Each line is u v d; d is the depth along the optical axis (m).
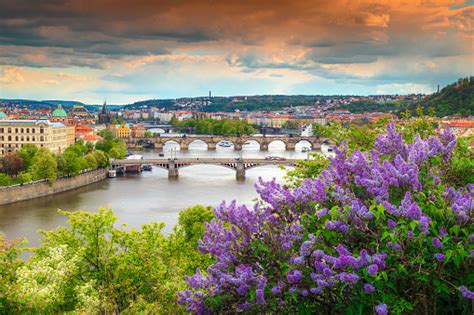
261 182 23.19
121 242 54.75
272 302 19.95
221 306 20.72
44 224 133.62
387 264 18.41
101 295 40.94
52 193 190.88
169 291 40.94
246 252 21.73
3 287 31.20
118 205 162.38
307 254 18.77
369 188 20.30
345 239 19.78
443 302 20.41
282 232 21.44
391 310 17.78
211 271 21.17
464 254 17.16
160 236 57.81
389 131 23.78
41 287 34.97
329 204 21.42
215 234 22.62
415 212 18.11
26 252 100.19
